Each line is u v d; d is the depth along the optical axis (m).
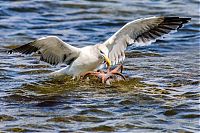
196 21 23.44
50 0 26.00
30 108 13.65
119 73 15.97
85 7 25.61
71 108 13.65
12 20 23.36
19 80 16.02
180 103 13.96
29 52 15.67
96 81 15.90
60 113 13.29
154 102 14.10
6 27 22.36
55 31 22.20
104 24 23.28
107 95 14.70
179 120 12.90
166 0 27.23
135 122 12.73
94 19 23.92
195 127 12.46
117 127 12.45
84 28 22.72
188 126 12.52
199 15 24.58
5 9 24.50
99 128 12.38
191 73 16.78
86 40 21.11
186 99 14.34
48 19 23.77
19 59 18.09
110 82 15.88
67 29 22.56
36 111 13.43
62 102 14.12
